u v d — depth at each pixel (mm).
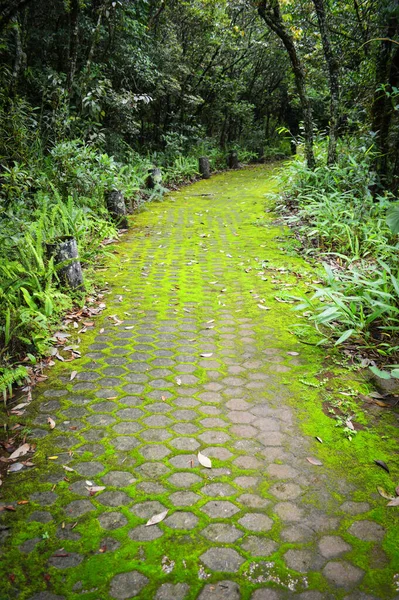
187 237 6465
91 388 2840
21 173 5652
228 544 1758
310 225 6324
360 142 7387
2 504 1955
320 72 11062
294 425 2471
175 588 1592
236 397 2725
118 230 6824
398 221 3559
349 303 3670
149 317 3861
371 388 2832
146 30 10336
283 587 1598
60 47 8703
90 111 8047
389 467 2168
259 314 3879
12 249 4113
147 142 12609
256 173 13930
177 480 2082
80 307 4031
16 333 3188
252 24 14773
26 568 1664
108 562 1687
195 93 13984
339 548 1746
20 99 6859
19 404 2684
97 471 2143
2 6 5820
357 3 7883
